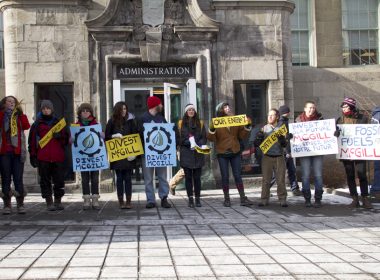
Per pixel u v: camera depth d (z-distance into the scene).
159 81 14.27
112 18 13.95
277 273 5.06
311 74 17.42
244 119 10.16
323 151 9.96
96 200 9.88
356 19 18.06
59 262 5.48
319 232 7.30
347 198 11.66
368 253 5.95
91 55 13.96
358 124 9.86
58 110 14.02
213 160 14.18
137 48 14.04
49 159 9.64
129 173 9.87
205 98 14.21
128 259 5.63
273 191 13.48
